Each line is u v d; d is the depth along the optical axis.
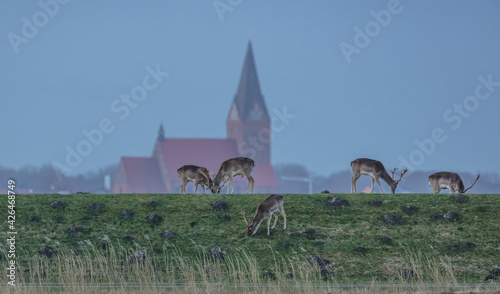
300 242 147.62
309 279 131.38
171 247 145.75
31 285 125.62
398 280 130.50
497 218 156.00
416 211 159.50
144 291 120.19
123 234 150.25
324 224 154.75
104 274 132.38
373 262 139.50
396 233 150.88
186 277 132.50
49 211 157.88
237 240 148.50
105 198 165.50
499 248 144.88
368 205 162.38
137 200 164.25
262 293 117.75
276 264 136.25
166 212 159.12
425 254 142.62
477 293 113.06
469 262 139.75
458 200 163.75
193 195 167.62
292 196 167.25
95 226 153.12
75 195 167.62
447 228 152.75
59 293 119.44
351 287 123.88
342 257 141.50
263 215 149.12
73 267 135.12
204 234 150.62
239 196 167.38
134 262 138.88
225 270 136.88
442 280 129.12
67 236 149.00
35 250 143.00
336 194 169.38
